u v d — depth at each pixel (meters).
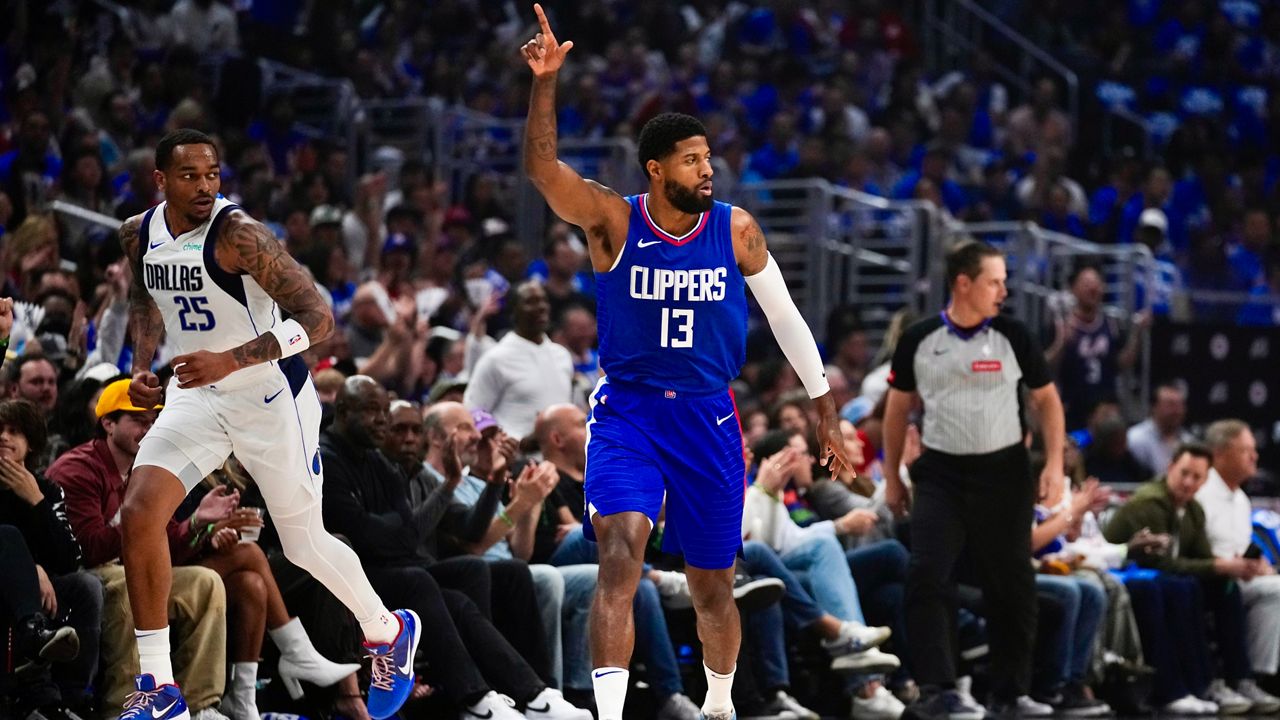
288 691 10.83
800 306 22.72
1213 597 15.07
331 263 17.53
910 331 12.82
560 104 26.16
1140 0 34.69
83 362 12.45
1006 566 12.73
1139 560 14.91
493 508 11.80
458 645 10.82
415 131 24.23
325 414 12.27
